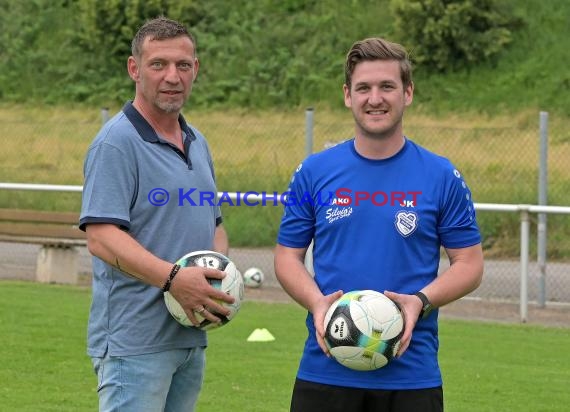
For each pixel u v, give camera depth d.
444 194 4.46
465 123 27.20
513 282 13.67
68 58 35.53
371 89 4.38
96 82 34.12
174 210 4.64
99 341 4.64
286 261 4.62
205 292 4.48
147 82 4.61
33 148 23.73
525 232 11.20
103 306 4.63
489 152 20.56
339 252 4.48
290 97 30.86
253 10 35.88
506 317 11.42
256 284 13.15
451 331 10.45
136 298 4.58
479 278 4.51
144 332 4.57
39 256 13.62
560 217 16.33
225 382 8.09
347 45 33.00
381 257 4.41
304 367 4.51
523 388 8.03
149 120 4.69
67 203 18.88
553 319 11.30
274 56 32.94
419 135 21.39
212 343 9.60
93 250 4.51
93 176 4.52
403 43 31.39
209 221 4.84
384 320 4.25
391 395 4.39
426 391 4.40
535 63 30.34
